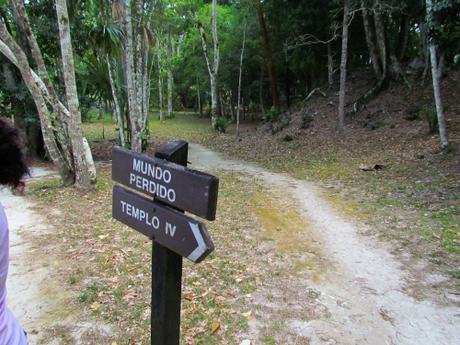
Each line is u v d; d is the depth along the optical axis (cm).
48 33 1076
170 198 164
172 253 177
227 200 750
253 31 2116
